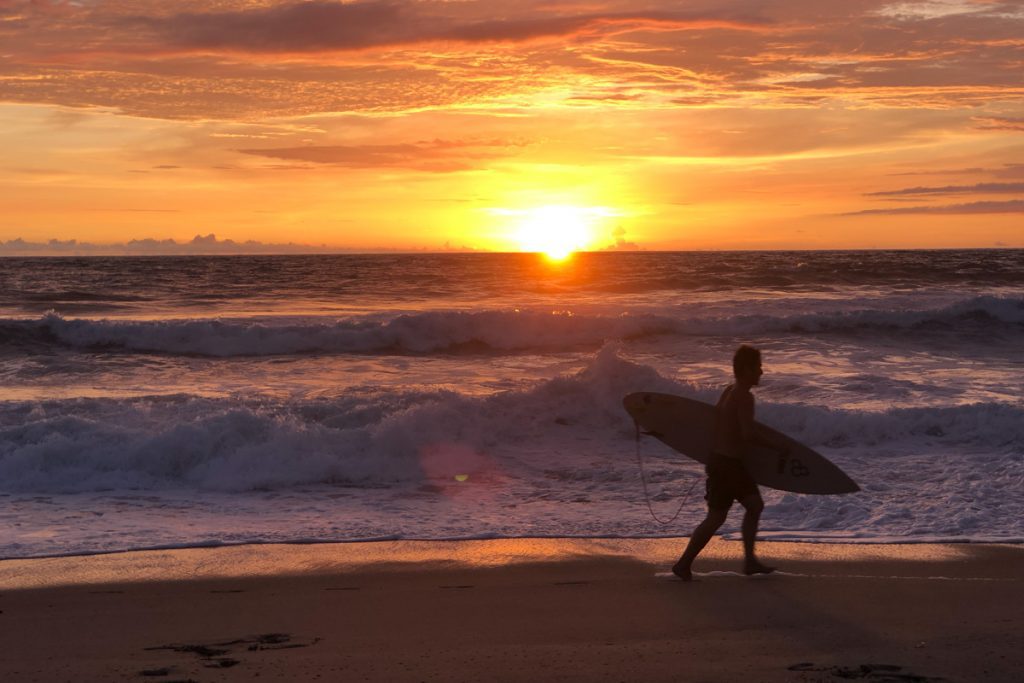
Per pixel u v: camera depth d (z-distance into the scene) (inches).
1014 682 182.9
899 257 3843.5
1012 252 5393.7
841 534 325.7
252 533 328.5
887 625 223.8
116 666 197.2
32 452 414.6
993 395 646.5
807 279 2043.6
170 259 4131.4
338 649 208.5
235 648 210.1
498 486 412.8
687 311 1279.5
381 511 367.9
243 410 458.0
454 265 3002.0
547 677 187.2
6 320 889.5
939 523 337.4
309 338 904.3
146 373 765.9
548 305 1402.6
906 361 844.6
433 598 252.7
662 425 299.4
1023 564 287.1
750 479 269.6
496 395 518.9
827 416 497.0
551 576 275.3
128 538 320.2
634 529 337.4
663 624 226.2
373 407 496.4
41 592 258.1
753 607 240.1
